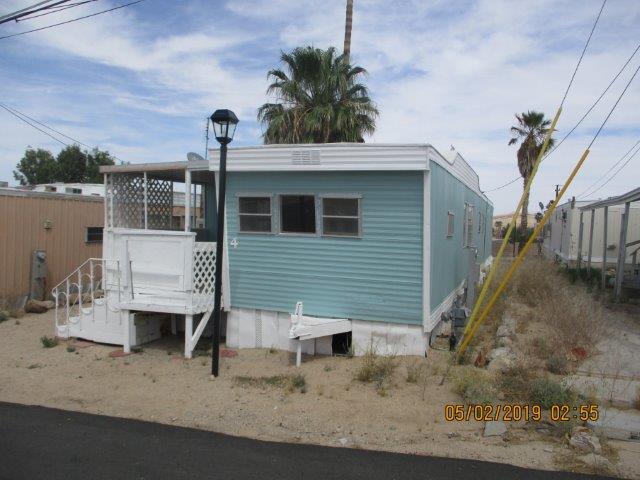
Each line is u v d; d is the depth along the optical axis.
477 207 16.05
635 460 4.70
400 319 7.93
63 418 5.95
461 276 11.78
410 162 7.59
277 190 8.48
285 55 18.98
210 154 8.82
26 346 9.12
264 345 8.82
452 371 6.98
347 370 7.40
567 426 5.21
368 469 4.59
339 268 8.23
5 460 4.77
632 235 20.83
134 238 8.48
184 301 8.22
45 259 13.51
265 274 8.71
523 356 7.30
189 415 6.00
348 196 8.04
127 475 4.47
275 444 5.18
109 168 10.09
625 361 7.25
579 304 9.63
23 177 38.56
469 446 5.05
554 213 28.31
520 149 31.20
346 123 18.48
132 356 8.34
